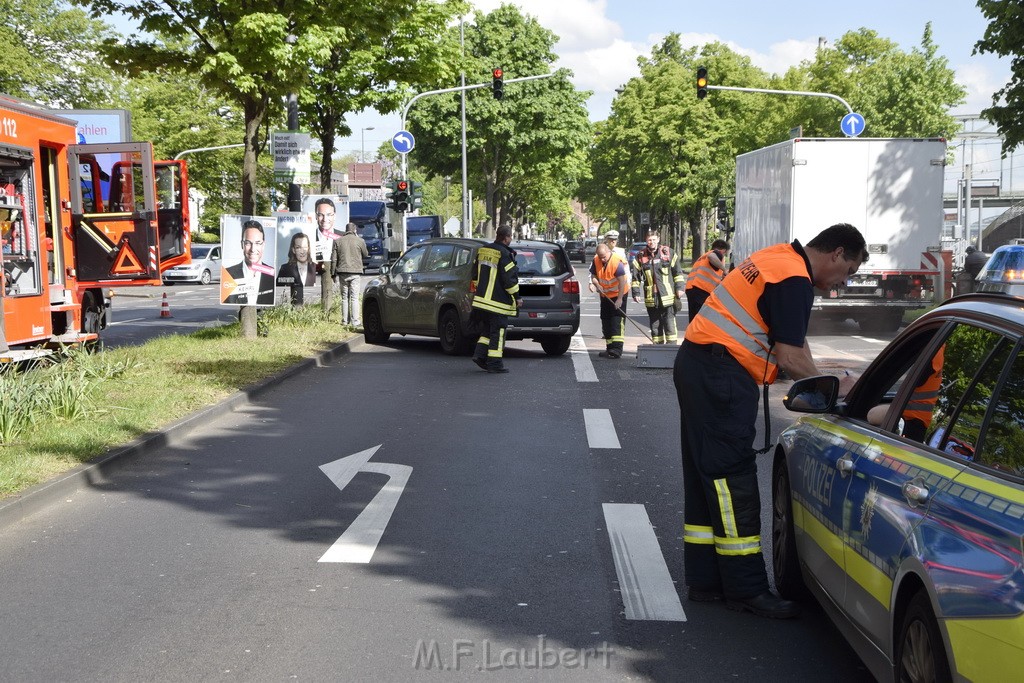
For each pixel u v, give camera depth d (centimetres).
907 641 350
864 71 4834
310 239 2070
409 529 687
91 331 1669
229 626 507
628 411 1180
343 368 1562
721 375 526
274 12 1695
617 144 7250
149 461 897
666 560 622
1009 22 2220
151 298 3625
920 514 351
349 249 2073
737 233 2798
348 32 1914
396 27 2161
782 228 2298
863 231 2222
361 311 2141
